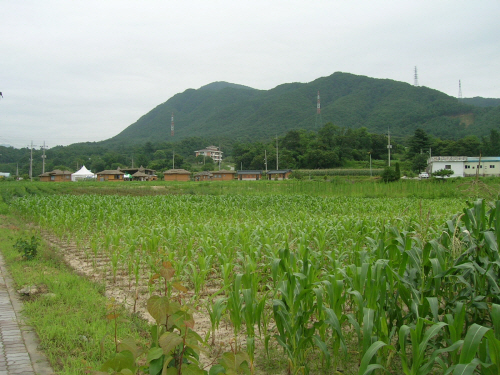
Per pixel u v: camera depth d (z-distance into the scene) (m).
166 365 2.66
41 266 8.62
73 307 5.98
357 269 4.62
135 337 4.85
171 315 3.02
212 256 7.36
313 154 80.31
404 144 105.38
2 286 7.20
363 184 33.62
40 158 109.88
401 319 4.61
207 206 20.45
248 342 4.21
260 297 6.55
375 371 4.16
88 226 13.51
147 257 8.32
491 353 3.03
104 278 8.21
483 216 4.75
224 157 143.38
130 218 14.89
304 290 4.21
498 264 4.07
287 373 4.30
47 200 21.66
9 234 13.43
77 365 4.11
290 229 10.84
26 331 5.11
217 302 4.90
